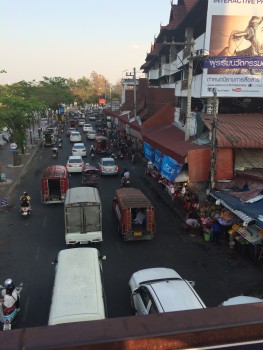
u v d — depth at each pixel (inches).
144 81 2134.6
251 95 903.1
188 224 749.9
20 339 64.5
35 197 1010.7
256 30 887.1
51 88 3125.0
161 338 67.2
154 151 1107.9
